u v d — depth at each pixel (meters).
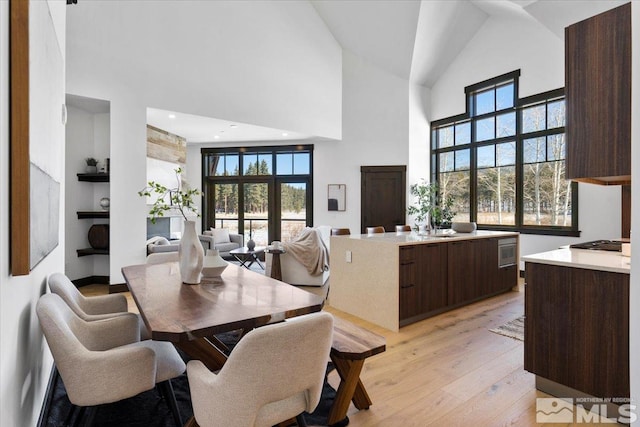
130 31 5.06
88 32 4.72
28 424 1.66
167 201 6.73
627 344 1.93
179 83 5.50
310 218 8.14
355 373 1.94
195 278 2.27
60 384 2.42
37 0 1.52
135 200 5.11
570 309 2.16
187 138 7.61
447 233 4.70
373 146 7.79
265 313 1.67
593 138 2.16
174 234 6.95
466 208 7.20
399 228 5.42
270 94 6.56
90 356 1.46
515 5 5.43
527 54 6.02
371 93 7.82
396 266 3.42
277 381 1.26
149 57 5.22
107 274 5.59
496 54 6.55
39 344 1.92
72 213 5.26
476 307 4.23
